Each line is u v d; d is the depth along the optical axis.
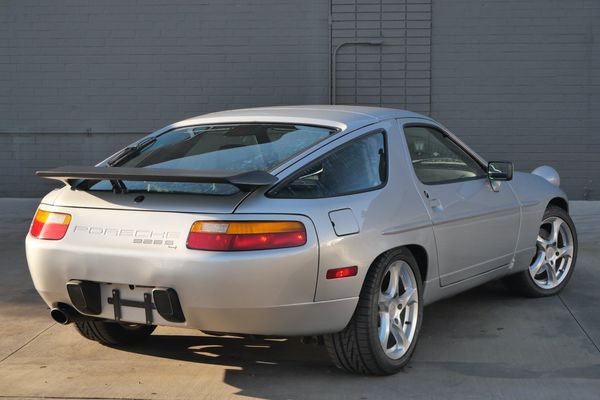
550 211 6.25
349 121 4.78
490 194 5.56
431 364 4.73
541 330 5.41
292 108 5.26
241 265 3.92
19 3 10.83
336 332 4.29
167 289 4.00
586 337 5.24
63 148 11.02
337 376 4.54
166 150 4.86
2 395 4.27
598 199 10.50
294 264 3.99
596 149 10.46
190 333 5.43
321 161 4.38
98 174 4.02
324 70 10.67
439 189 5.09
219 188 4.19
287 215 4.04
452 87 10.57
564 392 4.25
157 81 10.82
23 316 5.86
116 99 10.88
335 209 4.23
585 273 7.16
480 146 10.59
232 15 10.66
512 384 4.38
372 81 10.63
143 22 10.74
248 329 4.04
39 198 11.12
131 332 5.14
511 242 5.76
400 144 4.93
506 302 6.16
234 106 10.80
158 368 4.71
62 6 10.80
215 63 10.73
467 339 5.23
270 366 4.74
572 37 10.37
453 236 5.09
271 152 4.52
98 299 4.25
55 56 10.88
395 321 4.59
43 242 4.36
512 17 10.41
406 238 4.62
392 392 4.27
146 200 4.20
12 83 10.96
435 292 5.02
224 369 4.69
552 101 10.46
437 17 10.49
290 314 4.05
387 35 10.55
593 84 10.39
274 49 10.68
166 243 4.03
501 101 10.52
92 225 4.24
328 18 10.57
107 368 4.71
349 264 4.20
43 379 4.52
